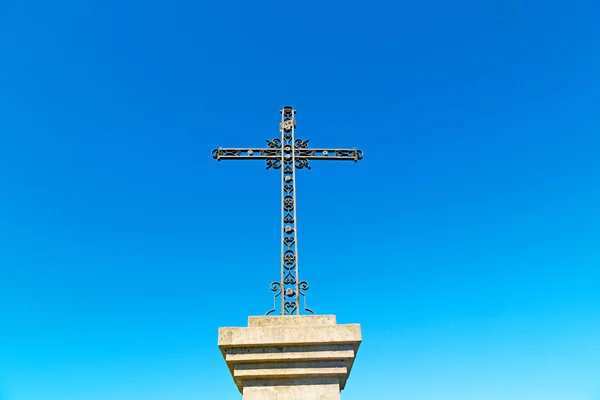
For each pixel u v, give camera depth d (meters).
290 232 9.83
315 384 8.34
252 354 8.32
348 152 10.93
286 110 11.18
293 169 10.52
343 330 8.50
